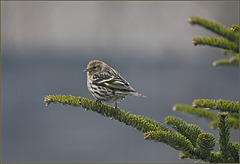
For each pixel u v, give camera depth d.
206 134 4.60
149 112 18.64
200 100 5.02
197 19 4.53
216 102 4.97
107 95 7.26
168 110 18.97
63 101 5.69
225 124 4.75
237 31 4.53
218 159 4.69
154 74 24.06
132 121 5.40
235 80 21.50
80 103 5.71
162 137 4.62
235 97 20.73
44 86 22.48
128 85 7.20
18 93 21.08
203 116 5.80
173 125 5.18
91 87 7.60
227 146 4.71
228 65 6.23
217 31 4.50
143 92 20.58
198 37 4.99
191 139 5.02
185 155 4.73
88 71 7.76
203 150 4.64
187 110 5.80
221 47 4.91
